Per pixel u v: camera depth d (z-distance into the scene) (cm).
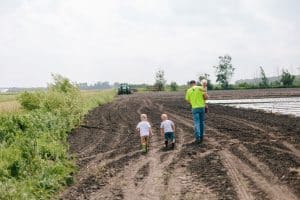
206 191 1183
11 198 1168
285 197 1091
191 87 2005
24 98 2848
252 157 1588
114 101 6128
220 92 9156
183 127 2586
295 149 1730
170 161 1590
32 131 1981
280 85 11656
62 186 1323
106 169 1516
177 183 1284
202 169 1437
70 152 1869
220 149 1780
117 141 2138
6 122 1977
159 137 2194
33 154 1592
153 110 4097
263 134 2169
